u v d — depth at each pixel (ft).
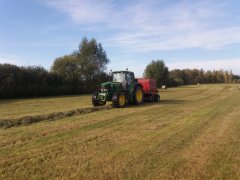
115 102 59.88
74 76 131.23
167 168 21.50
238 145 27.76
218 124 38.81
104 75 149.07
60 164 22.45
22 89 104.27
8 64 104.63
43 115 47.14
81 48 146.82
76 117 45.93
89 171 20.99
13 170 21.27
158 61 206.90
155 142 28.89
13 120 42.16
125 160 23.29
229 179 19.62
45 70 121.19
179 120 42.39
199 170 21.15
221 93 119.65
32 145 27.89
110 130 34.94
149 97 74.43
